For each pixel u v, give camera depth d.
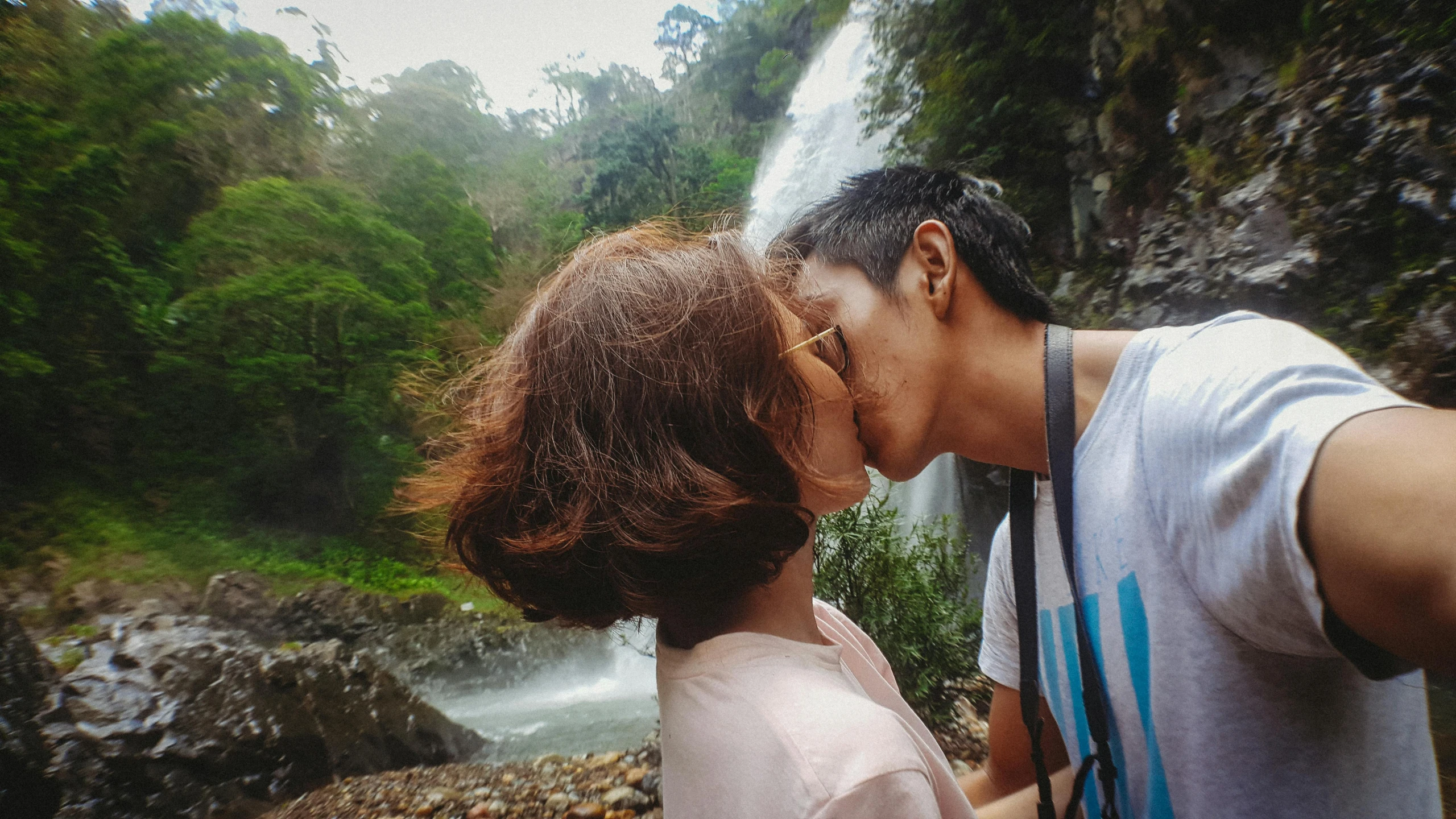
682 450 0.49
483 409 0.59
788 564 0.62
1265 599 0.51
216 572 19.81
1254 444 0.49
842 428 0.62
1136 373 0.66
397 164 32.56
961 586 3.87
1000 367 0.74
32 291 21.70
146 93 28.05
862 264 0.74
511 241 43.38
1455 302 6.25
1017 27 11.53
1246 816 0.59
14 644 4.36
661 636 0.63
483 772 4.29
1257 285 7.98
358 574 21.38
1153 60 10.05
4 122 22.58
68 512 20.12
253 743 4.58
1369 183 7.14
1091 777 0.74
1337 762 0.58
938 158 13.32
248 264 23.33
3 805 3.57
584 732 7.21
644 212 40.06
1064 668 0.75
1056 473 0.70
